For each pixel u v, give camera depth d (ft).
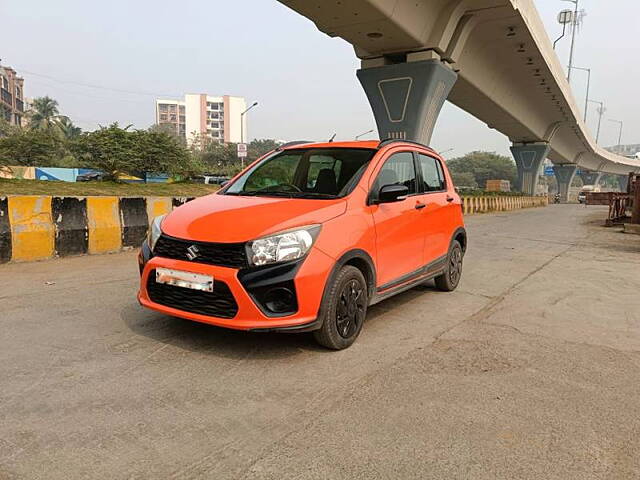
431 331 15.11
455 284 21.27
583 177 415.64
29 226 23.62
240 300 11.24
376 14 55.93
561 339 14.70
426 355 12.96
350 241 12.89
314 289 11.77
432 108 72.54
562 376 11.82
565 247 38.19
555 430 9.22
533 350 13.64
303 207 12.93
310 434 8.77
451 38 71.10
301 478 7.48
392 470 7.77
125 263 23.91
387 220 14.78
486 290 21.47
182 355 12.17
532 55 90.43
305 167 15.93
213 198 14.67
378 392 10.57
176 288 12.21
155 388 10.34
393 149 16.51
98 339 13.08
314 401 10.04
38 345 12.55
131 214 28.19
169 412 9.36
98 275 20.94
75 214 25.54
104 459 7.78
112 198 27.40
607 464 8.16
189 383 10.65
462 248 21.94
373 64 72.95
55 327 13.97
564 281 23.91
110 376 10.84
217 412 9.44
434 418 9.52
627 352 13.70
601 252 35.22
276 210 12.73
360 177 14.61
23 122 331.16
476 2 65.67
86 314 15.25
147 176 85.51
